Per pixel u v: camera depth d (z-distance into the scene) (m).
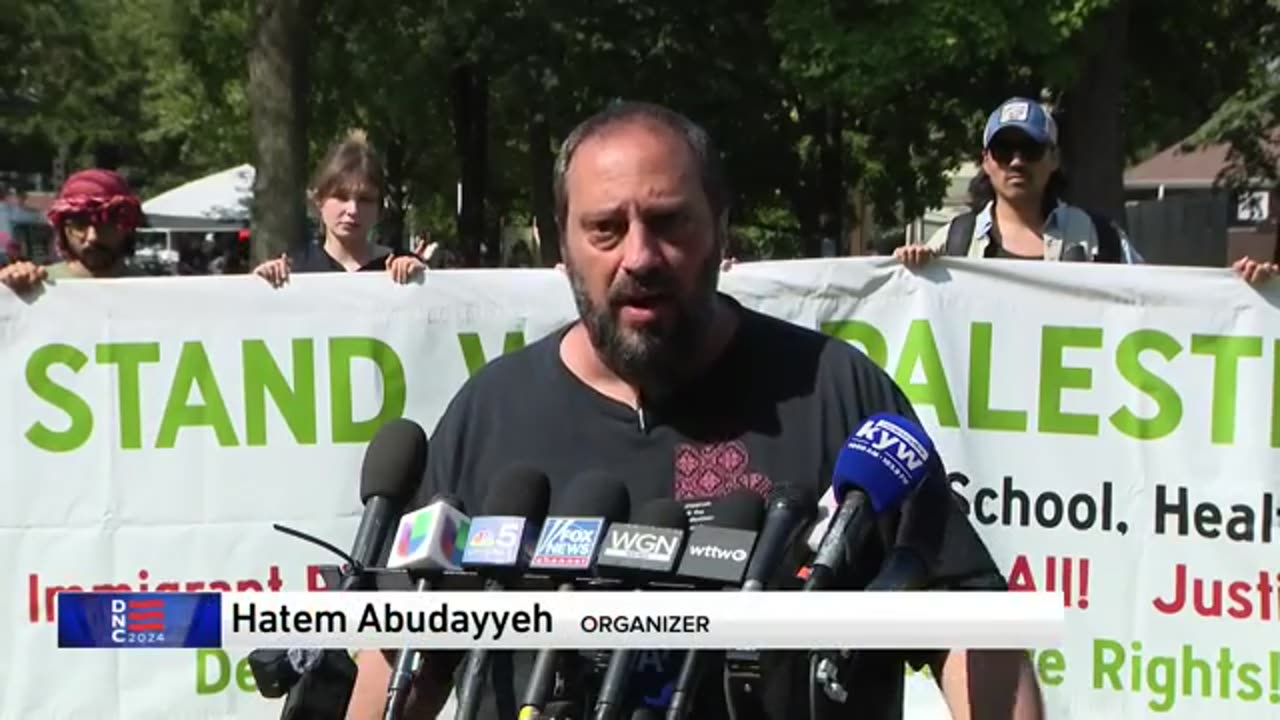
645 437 2.26
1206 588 4.47
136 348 4.54
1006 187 5.38
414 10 20.97
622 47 19.16
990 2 13.98
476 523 2.10
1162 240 20.72
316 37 21.59
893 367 4.60
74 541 4.54
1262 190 19.70
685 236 2.10
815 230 23.22
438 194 31.23
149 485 4.54
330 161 5.57
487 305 4.59
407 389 4.58
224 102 25.31
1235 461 4.45
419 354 4.58
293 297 4.56
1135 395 4.49
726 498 2.17
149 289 4.53
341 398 4.57
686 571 2.01
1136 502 4.49
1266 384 4.43
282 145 14.83
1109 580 4.51
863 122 22.84
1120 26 15.05
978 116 20.12
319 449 4.56
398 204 28.14
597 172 2.10
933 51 14.20
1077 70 14.38
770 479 2.22
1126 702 4.50
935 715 4.20
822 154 22.31
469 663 2.06
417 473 2.35
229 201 25.00
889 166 24.53
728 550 2.02
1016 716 2.07
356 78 22.53
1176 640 4.48
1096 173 15.26
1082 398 4.52
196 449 4.55
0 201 36.75
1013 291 4.54
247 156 27.81
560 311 4.59
